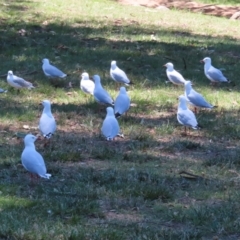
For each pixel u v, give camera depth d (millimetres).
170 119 15641
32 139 11156
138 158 12836
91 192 10945
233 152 13523
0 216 9867
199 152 13523
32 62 19984
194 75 19844
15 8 27078
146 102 16828
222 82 19094
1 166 12148
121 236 9391
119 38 24047
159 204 10758
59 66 19688
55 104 16234
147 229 9719
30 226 9586
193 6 34562
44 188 11070
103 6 29906
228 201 10969
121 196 10961
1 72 18891
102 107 16156
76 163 12500
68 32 24344
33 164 10914
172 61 21375
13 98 16672
